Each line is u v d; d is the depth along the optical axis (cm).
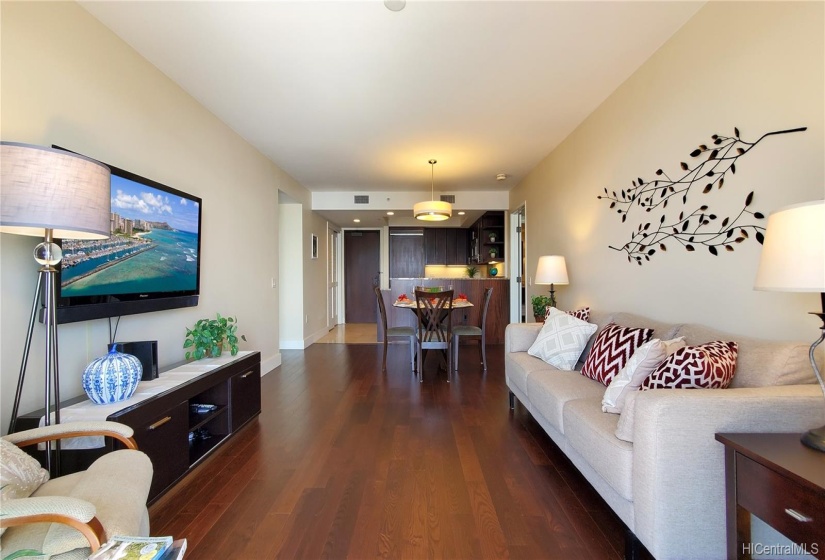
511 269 627
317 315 670
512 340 322
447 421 287
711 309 201
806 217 106
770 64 167
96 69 205
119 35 220
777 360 144
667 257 235
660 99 239
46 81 177
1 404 160
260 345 419
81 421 152
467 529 163
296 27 214
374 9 201
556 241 419
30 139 170
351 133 372
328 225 766
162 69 256
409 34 222
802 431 125
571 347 264
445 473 210
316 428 274
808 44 151
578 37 228
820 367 142
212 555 148
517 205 585
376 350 564
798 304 158
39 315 172
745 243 181
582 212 353
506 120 347
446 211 484
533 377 246
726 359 153
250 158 396
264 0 193
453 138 390
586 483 199
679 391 130
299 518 171
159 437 183
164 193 247
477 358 511
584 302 349
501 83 281
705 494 124
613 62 255
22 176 134
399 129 364
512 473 209
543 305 404
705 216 204
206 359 263
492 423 283
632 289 272
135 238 220
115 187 206
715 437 123
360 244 886
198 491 193
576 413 180
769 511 104
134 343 210
